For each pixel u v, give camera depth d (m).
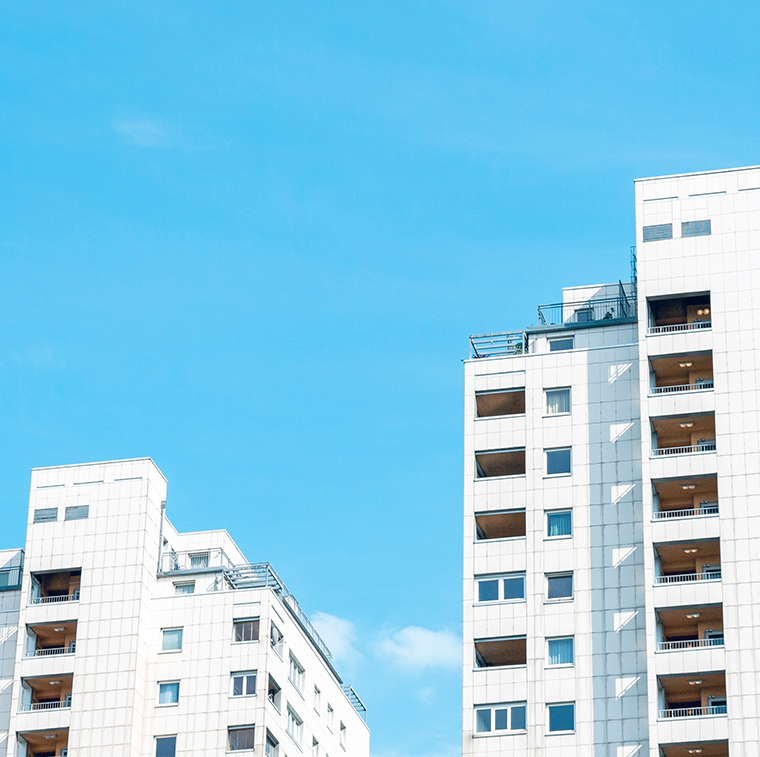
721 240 102.38
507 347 107.50
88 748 109.00
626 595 95.81
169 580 117.25
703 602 92.94
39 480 118.81
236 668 112.88
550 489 99.88
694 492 97.69
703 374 101.00
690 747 89.94
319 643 126.94
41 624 113.50
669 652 92.00
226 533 126.25
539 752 92.94
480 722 94.50
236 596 115.56
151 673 113.38
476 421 103.06
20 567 118.50
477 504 100.50
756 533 93.88
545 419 102.00
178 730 111.12
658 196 104.75
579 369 103.00
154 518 118.19
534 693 94.50
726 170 104.38
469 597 98.00
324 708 126.00
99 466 118.81
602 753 92.06
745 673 90.50
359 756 133.75
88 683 111.12
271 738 112.31
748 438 96.31
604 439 100.44
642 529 97.31
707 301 102.25
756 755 88.38
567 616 96.12
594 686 93.88
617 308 109.69
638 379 101.62
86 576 114.75
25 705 111.19
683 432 99.44
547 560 97.94
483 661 98.50
